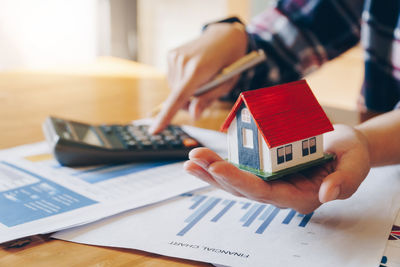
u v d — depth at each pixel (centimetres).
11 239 37
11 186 49
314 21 90
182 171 54
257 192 36
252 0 235
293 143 39
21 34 132
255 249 36
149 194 46
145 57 218
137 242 37
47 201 45
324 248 36
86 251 36
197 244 37
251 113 38
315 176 39
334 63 292
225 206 44
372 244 36
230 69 73
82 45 140
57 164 56
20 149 61
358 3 92
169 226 40
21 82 103
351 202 44
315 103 42
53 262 35
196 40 76
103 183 50
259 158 39
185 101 68
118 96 92
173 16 229
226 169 35
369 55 89
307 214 41
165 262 35
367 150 42
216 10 229
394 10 84
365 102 93
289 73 91
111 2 194
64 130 58
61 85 101
